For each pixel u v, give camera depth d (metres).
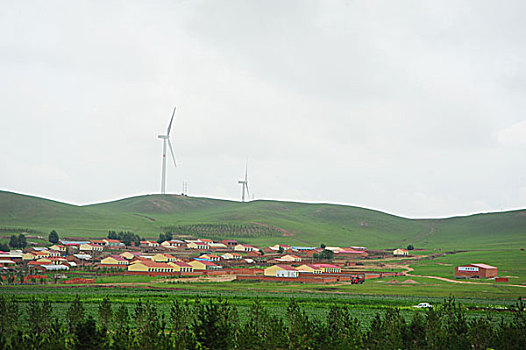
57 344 61.19
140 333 71.44
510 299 141.75
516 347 63.59
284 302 125.94
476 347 66.81
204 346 64.88
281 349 65.19
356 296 143.75
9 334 77.12
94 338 61.44
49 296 127.44
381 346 64.56
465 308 119.19
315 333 68.25
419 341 65.56
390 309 73.75
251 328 67.06
